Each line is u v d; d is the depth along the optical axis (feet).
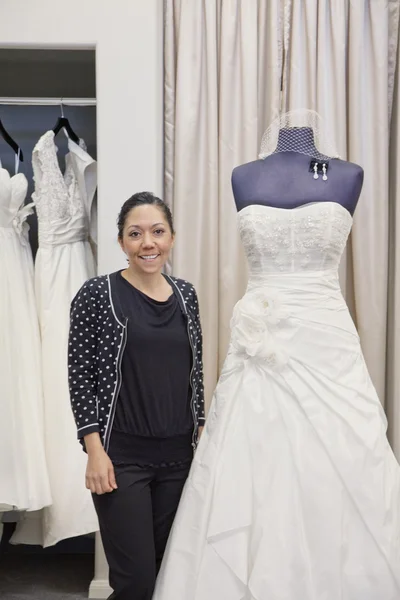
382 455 6.18
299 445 6.08
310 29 9.85
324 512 5.84
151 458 6.31
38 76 11.38
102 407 6.23
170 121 10.16
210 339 9.96
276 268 6.88
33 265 10.09
